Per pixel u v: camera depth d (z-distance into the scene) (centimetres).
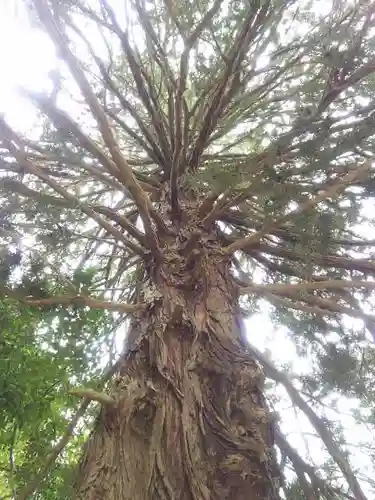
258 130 458
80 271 296
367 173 289
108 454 229
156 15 328
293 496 301
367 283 308
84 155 343
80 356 296
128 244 326
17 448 363
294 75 402
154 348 265
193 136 428
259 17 278
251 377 254
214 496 210
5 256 281
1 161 328
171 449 226
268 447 233
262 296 360
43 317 284
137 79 355
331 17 328
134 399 242
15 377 283
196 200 391
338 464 309
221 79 346
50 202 308
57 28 254
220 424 233
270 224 285
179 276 305
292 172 272
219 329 284
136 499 211
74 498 223
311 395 348
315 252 297
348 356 337
